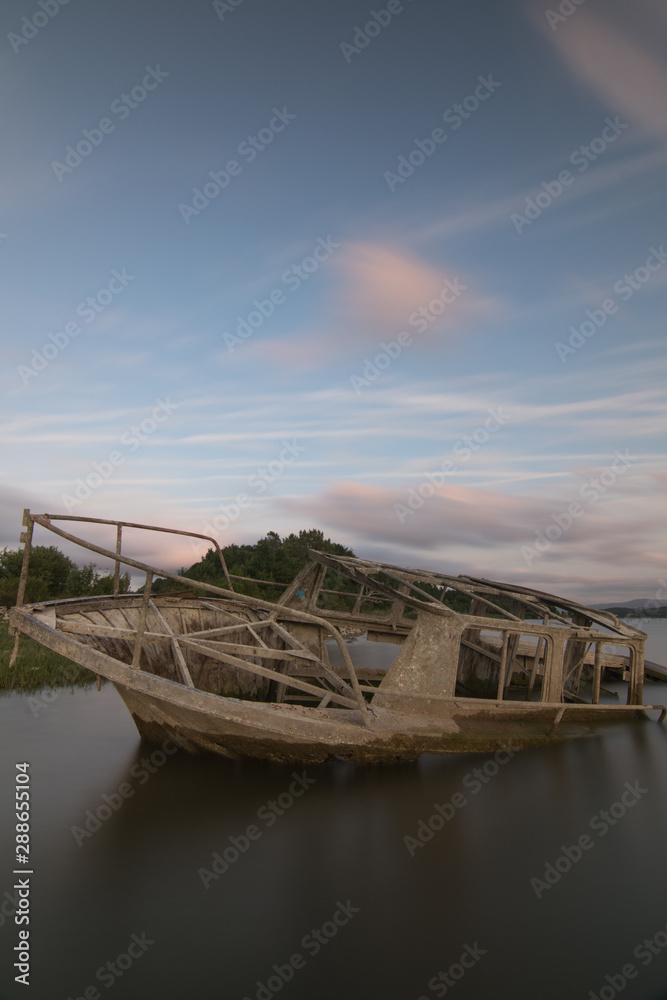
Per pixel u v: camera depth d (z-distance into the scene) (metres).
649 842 6.86
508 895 5.67
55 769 8.46
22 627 7.62
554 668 11.49
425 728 9.42
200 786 7.97
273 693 13.10
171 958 4.68
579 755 10.10
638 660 13.45
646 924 5.27
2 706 12.06
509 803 7.88
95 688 13.91
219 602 12.52
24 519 7.93
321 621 8.77
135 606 10.77
